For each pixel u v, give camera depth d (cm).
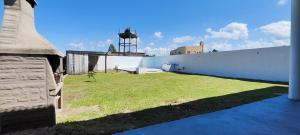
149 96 724
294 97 562
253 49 1409
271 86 959
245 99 628
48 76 398
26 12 434
